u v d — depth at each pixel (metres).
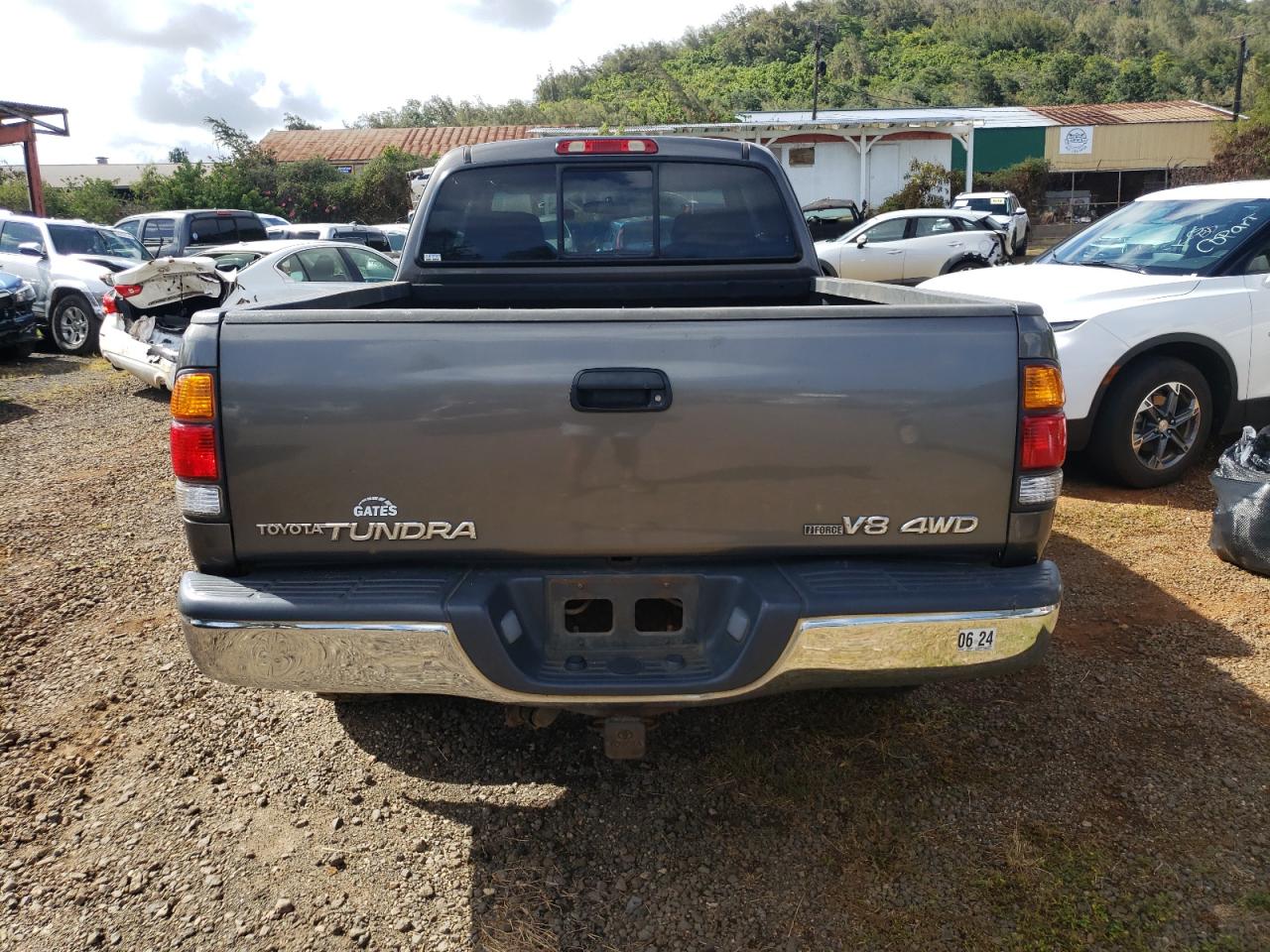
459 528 2.31
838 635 2.30
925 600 2.30
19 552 4.98
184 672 3.69
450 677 2.31
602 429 2.26
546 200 3.92
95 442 7.54
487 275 3.96
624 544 2.33
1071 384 5.36
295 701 3.49
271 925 2.42
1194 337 5.51
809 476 2.30
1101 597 4.25
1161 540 4.89
